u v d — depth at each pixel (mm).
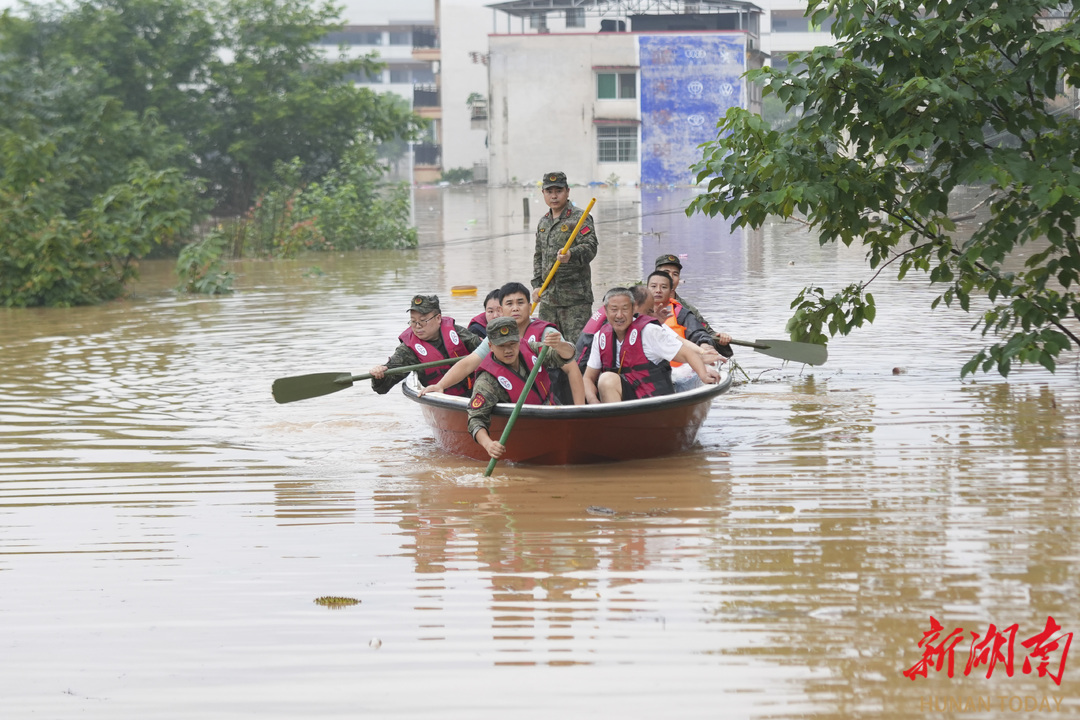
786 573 7062
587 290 12891
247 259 36125
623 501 8836
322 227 37656
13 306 24406
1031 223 11109
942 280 12289
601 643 6062
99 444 11219
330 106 48719
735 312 19406
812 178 11062
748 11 86250
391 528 8266
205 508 8914
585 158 83625
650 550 7594
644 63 81688
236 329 19625
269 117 47594
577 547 7695
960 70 10742
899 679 5570
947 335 16375
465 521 8398
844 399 12430
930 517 8156
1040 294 11648
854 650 5898
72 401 13453
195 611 6684
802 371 14172
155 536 8188
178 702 5512
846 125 11281
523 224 47406
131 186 28594
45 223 25906
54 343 18594
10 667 5953
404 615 6535
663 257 12344
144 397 13648
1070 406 11727
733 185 11578
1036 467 9469
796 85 10961
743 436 10938
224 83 48594
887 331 16875
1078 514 8141
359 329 19062
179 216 26688
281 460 10500
